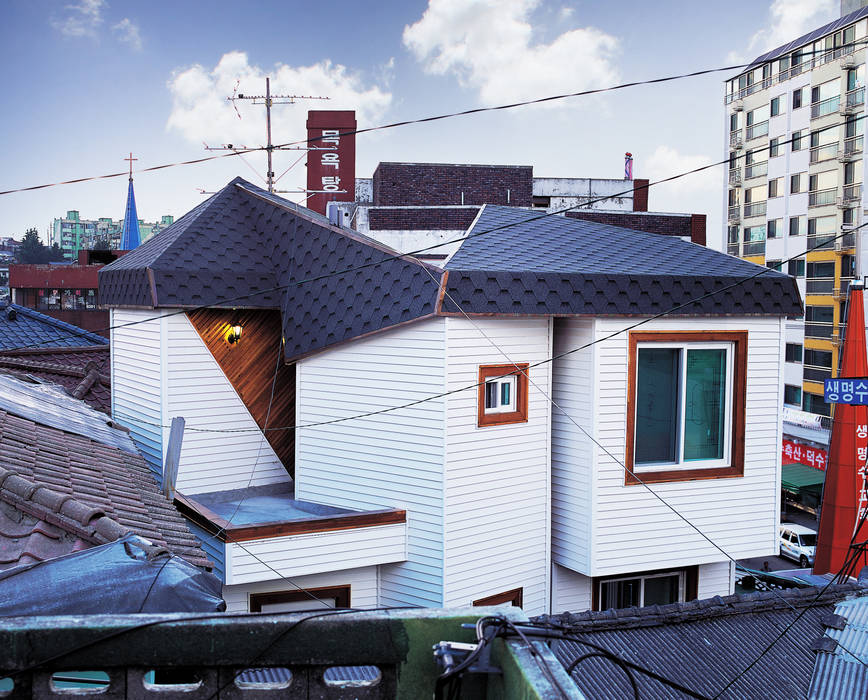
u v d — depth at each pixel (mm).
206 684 3371
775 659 8883
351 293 11938
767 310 12219
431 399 10914
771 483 12578
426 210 35250
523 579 11734
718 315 11945
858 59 49031
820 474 41156
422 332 10977
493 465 11289
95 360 20125
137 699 3324
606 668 8492
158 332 12766
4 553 6230
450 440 10836
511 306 10812
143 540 6102
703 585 12836
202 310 12984
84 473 8820
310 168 43562
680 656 8836
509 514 11523
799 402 53000
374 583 11602
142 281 12711
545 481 11898
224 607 5465
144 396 13305
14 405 10750
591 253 12586
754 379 12367
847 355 20484
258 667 3363
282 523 10727
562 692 2770
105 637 3266
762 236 58375
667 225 45281
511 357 11336
